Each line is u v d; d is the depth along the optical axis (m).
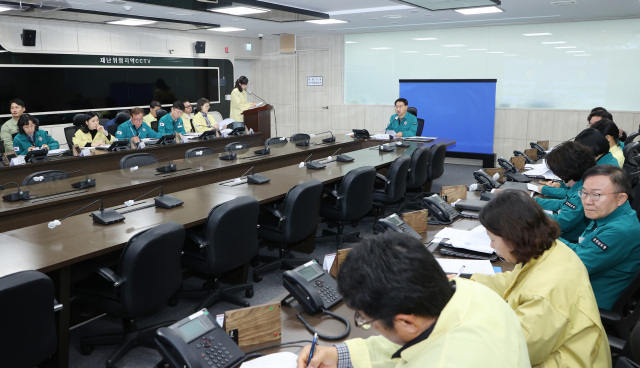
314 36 10.60
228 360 1.40
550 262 1.42
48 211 3.57
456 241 2.40
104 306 2.46
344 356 1.21
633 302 2.06
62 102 7.93
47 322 1.94
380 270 0.84
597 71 8.09
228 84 10.87
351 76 10.35
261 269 3.75
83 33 8.09
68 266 2.39
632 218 1.93
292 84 11.10
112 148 5.83
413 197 5.85
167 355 1.38
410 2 5.31
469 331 0.85
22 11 5.28
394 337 0.91
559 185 3.74
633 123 7.88
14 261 2.31
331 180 4.25
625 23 7.75
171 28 7.87
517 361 0.84
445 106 9.24
